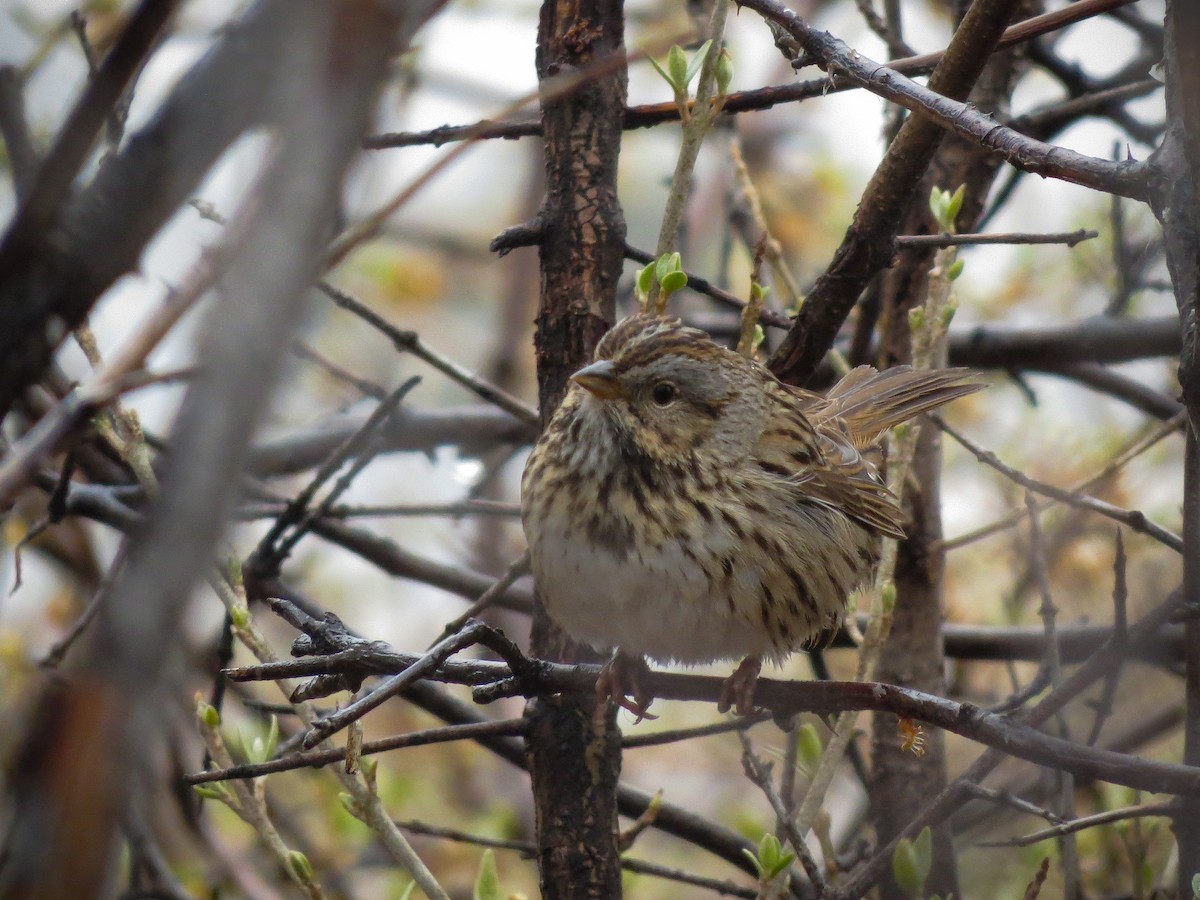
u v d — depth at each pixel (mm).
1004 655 11250
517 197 18938
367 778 7754
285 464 12484
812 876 7742
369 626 15742
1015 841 7613
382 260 17625
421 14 3074
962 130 6660
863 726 13555
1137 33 12828
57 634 14008
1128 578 13430
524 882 13930
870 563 9586
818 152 17594
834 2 17281
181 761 10828
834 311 8633
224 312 2982
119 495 10484
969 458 14352
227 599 7898
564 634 8781
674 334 8383
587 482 8109
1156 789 5770
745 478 8438
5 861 3549
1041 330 12688
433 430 12617
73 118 3229
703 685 7695
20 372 3266
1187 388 6078
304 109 2941
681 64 7996
